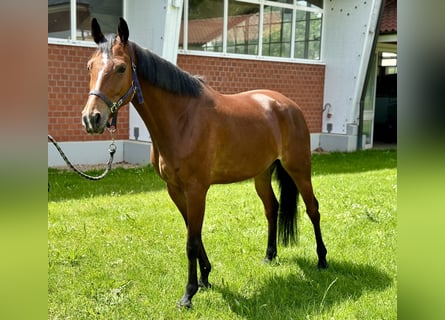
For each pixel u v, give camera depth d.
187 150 2.95
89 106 2.51
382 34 11.83
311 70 11.69
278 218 3.95
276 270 3.74
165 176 3.08
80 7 8.20
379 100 14.39
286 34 11.21
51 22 7.89
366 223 5.03
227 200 6.02
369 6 10.85
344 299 3.23
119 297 3.21
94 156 8.69
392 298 3.18
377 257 4.00
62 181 6.99
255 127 3.38
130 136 9.10
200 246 3.32
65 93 8.19
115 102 2.65
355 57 11.30
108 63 2.60
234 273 3.68
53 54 7.93
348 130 11.70
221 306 3.14
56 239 4.38
